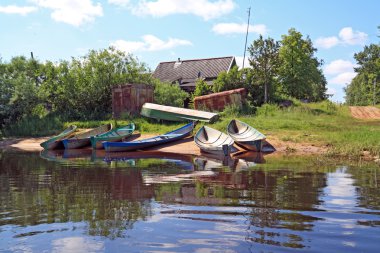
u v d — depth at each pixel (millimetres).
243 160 15188
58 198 8312
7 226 6230
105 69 30016
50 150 20156
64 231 5949
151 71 32031
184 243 5383
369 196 8422
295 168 12852
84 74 30109
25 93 27688
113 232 5883
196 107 27500
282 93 38312
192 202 7848
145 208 7359
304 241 5441
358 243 5359
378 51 69938
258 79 30172
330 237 5605
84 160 15539
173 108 25078
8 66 32219
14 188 9555
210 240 5492
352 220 6504
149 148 19453
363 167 13000
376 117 30766
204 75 41656
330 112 29984
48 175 11617
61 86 30109
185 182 10266
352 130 21469
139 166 13555
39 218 6699
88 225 6254
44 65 32438
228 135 18828
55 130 25969
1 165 14094
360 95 72875
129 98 27031
